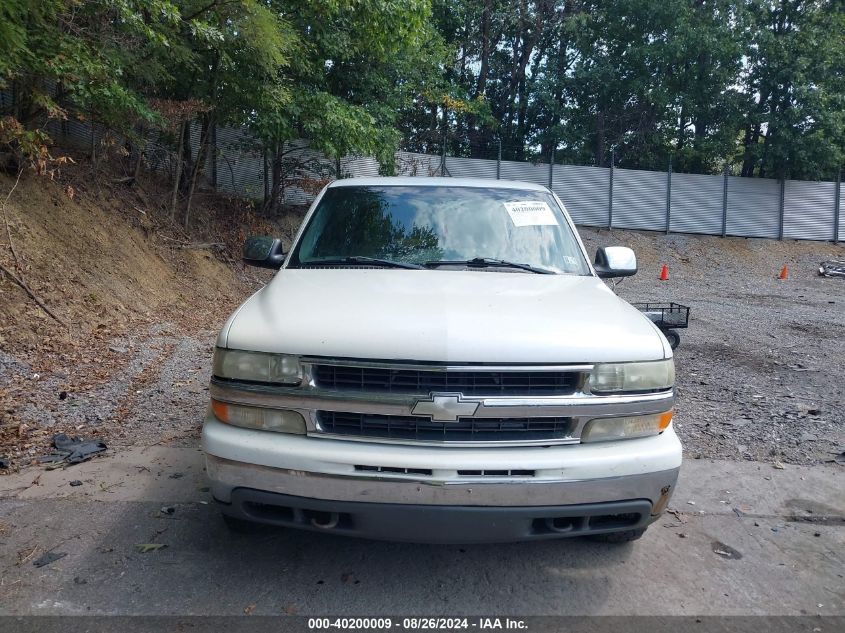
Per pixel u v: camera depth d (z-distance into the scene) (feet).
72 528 11.53
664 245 77.46
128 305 29.04
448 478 8.86
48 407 17.46
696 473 14.85
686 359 26.55
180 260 38.14
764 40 77.82
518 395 9.07
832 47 77.77
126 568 10.37
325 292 10.95
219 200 50.44
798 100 78.69
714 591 10.34
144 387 19.63
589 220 80.64
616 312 10.71
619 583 10.44
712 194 81.30
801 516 12.98
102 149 36.94
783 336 32.63
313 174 56.39
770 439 17.16
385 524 9.00
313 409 9.16
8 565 10.35
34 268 25.99
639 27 82.33
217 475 9.44
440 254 13.20
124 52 27.09
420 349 8.98
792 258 76.54
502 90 90.43
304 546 11.23
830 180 86.28
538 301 10.77
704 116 84.02
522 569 10.76
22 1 20.74
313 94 42.57
